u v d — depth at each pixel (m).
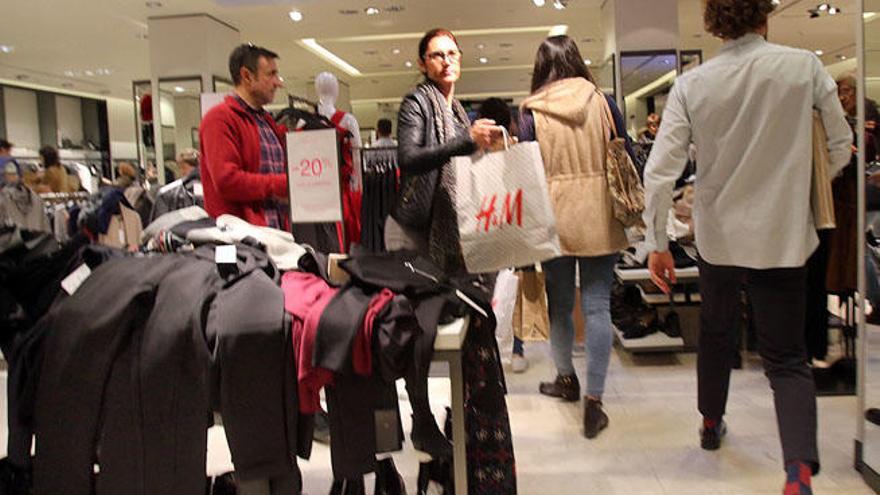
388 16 8.04
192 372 1.41
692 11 8.12
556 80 2.74
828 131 2.03
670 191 2.22
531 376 3.60
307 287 1.52
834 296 3.81
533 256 1.98
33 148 12.79
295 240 1.98
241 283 1.46
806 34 9.49
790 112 2.02
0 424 1.97
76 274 1.63
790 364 2.07
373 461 1.43
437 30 2.40
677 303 4.02
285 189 2.31
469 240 2.01
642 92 7.31
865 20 2.26
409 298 1.45
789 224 2.01
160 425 1.41
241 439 1.36
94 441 1.44
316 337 1.35
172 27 7.71
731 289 2.34
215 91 7.88
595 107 2.66
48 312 1.54
